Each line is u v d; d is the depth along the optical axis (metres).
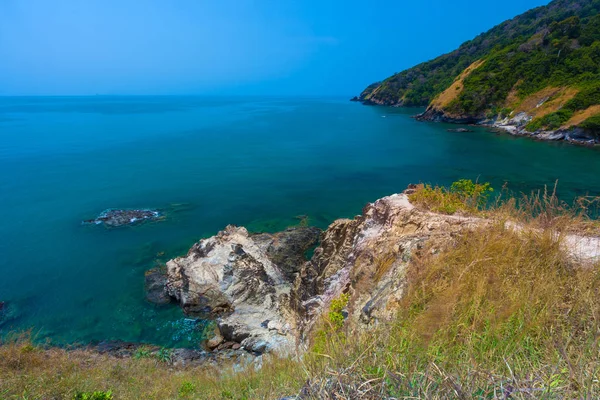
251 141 68.25
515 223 8.88
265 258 21.39
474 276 6.08
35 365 12.05
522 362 4.06
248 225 28.94
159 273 21.62
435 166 47.69
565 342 4.29
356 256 14.44
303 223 29.23
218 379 10.66
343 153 56.91
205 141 68.00
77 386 9.70
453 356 4.31
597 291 5.49
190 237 26.73
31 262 23.08
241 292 18.98
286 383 5.78
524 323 4.75
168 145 63.31
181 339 16.80
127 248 24.98
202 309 18.47
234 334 16.44
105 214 30.41
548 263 6.48
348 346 4.93
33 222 29.05
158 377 12.29
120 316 18.33
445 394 3.34
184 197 35.56
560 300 5.38
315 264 18.77
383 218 15.04
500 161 49.34
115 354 15.38
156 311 18.69
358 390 3.49
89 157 52.62
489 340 4.50
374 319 7.30
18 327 17.41
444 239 9.20
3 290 20.27
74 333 17.09
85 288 20.52
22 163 48.22
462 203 13.70
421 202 14.41
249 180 41.72
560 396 3.24
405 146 62.09
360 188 38.72
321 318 10.72
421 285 6.48
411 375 3.71
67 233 27.14
